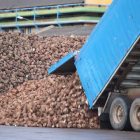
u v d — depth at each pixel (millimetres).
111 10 15133
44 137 11062
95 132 13984
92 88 16797
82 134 12680
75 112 18219
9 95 23953
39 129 15617
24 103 19828
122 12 14508
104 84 15930
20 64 29844
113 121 15586
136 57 14750
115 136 11859
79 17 55281
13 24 59719
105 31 15648
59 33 45281
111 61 15430
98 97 16344
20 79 28078
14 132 13297
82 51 17469
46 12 57594
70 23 57062
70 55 18359
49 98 19578
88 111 17953
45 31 47500
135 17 13844
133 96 15570
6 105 21766
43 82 23688
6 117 19516
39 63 30625
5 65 28656
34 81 25156
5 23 61156
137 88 15414
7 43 31266
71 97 18812
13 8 62938
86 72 17219
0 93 26344
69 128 17281
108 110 16453
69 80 20312
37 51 31703
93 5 55594
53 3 58969
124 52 14570
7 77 27672
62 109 18438
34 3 61250
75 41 33375
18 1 64250
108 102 16141
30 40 33062
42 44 32562
